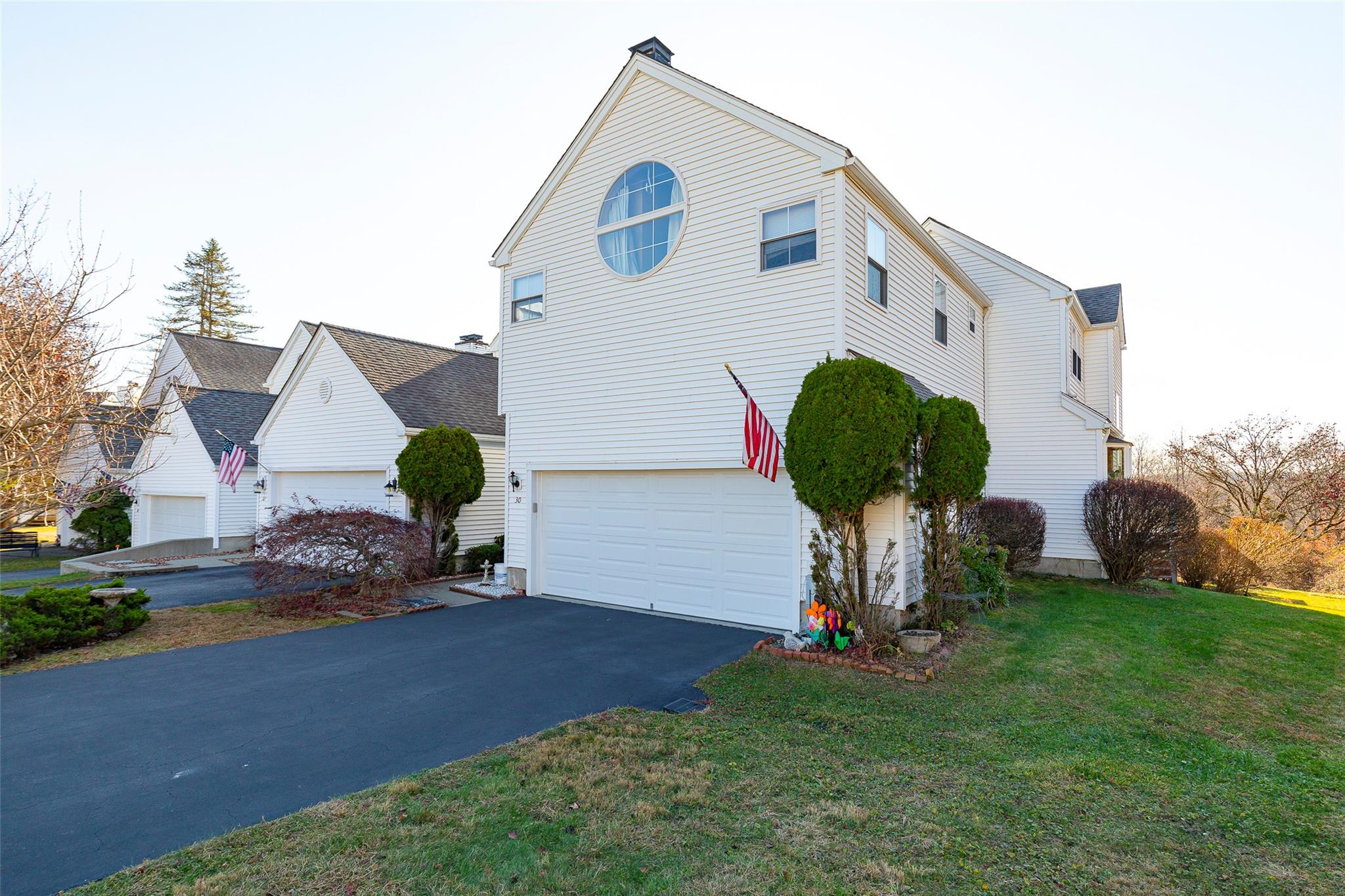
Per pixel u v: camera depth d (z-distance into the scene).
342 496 16.66
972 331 14.97
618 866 3.42
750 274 9.60
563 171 11.98
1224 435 23.69
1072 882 3.30
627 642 8.72
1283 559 16.45
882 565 7.89
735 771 4.65
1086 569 14.71
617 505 11.32
